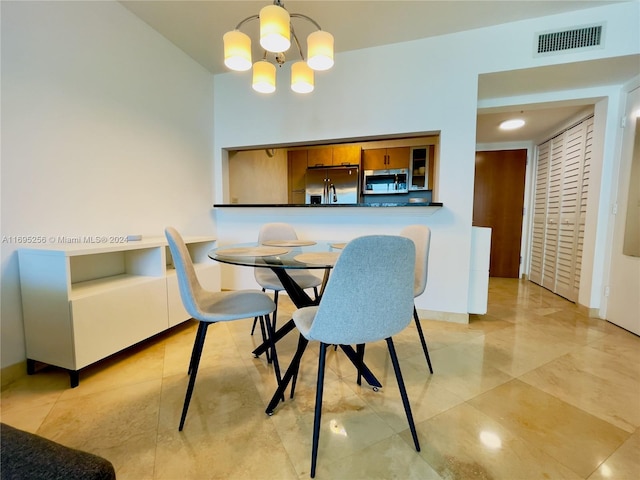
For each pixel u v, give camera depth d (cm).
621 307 231
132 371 163
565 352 188
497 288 366
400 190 421
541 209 386
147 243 186
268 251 167
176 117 259
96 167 191
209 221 307
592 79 231
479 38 224
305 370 166
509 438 114
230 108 304
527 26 212
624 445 110
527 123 335
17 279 152
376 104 255
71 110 175
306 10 203
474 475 97
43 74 160
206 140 299
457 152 237
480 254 243
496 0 191
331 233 280
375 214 264
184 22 222
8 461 39
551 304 296
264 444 111
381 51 250
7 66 145
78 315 145
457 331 224
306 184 450
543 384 151
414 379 156
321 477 97
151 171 235
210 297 154
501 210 433
